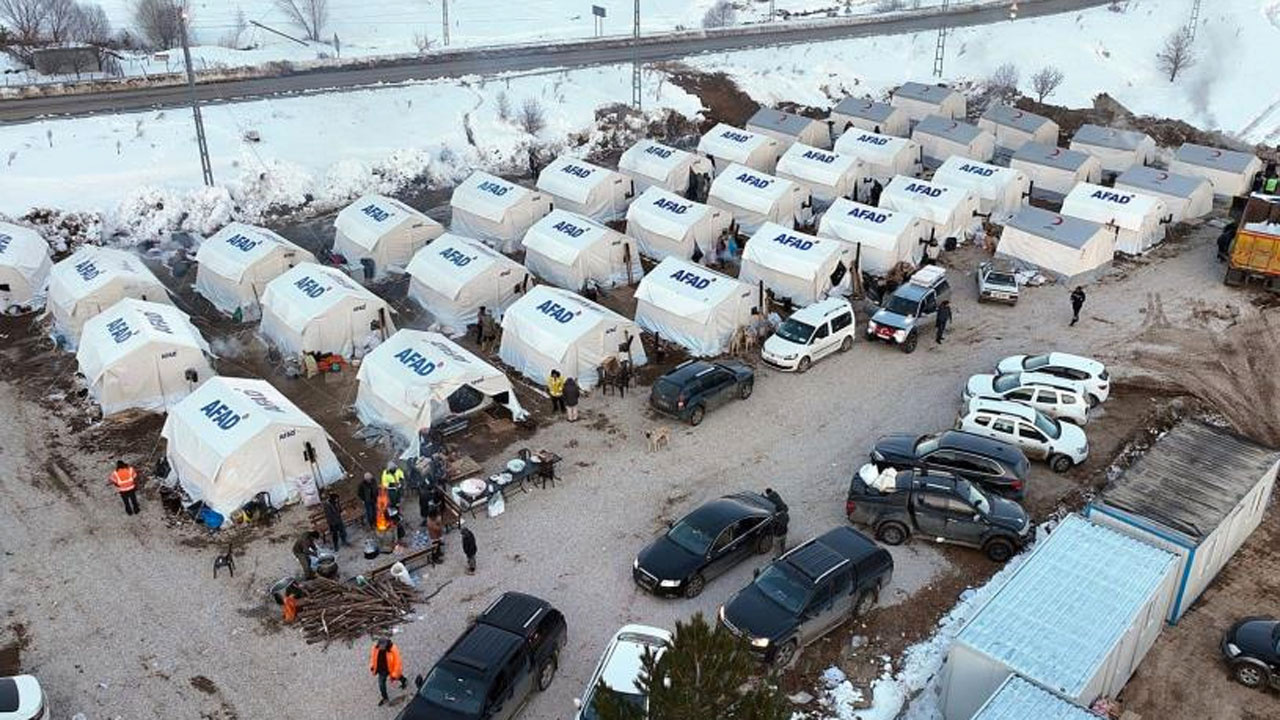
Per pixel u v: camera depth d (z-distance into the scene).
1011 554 23.05
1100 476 26.72
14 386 30.83
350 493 25.53
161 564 22.78
